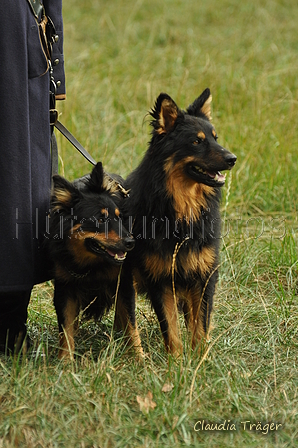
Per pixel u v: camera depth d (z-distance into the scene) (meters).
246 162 12.34
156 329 7.83
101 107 15.54
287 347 7.06
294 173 12.16
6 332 6.70
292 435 5.26
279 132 13.46
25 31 6.16
